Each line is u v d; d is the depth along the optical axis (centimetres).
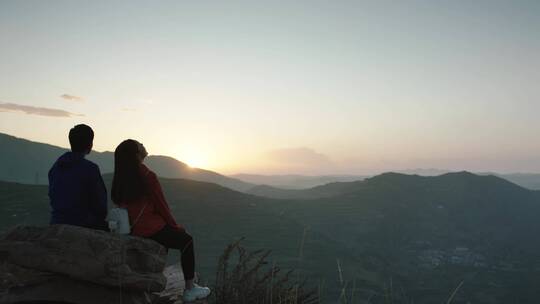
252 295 419
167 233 402
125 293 346
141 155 422
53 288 319
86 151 405
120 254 343
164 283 365
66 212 384
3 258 316
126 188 394
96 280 329
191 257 415
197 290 417
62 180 388
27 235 336
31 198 19162
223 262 438
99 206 396
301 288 411
